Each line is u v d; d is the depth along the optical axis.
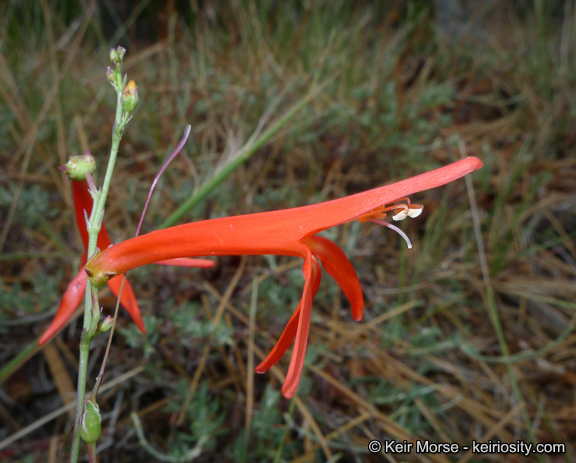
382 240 0.13
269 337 0.11
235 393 0.10
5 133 0.14
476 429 0.11
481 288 0.13
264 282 0.11
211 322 0.10
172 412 0.10
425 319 0.13
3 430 0.10
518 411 0.11
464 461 0.10
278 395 0.09
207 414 0.09
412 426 0.10
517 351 0.12
